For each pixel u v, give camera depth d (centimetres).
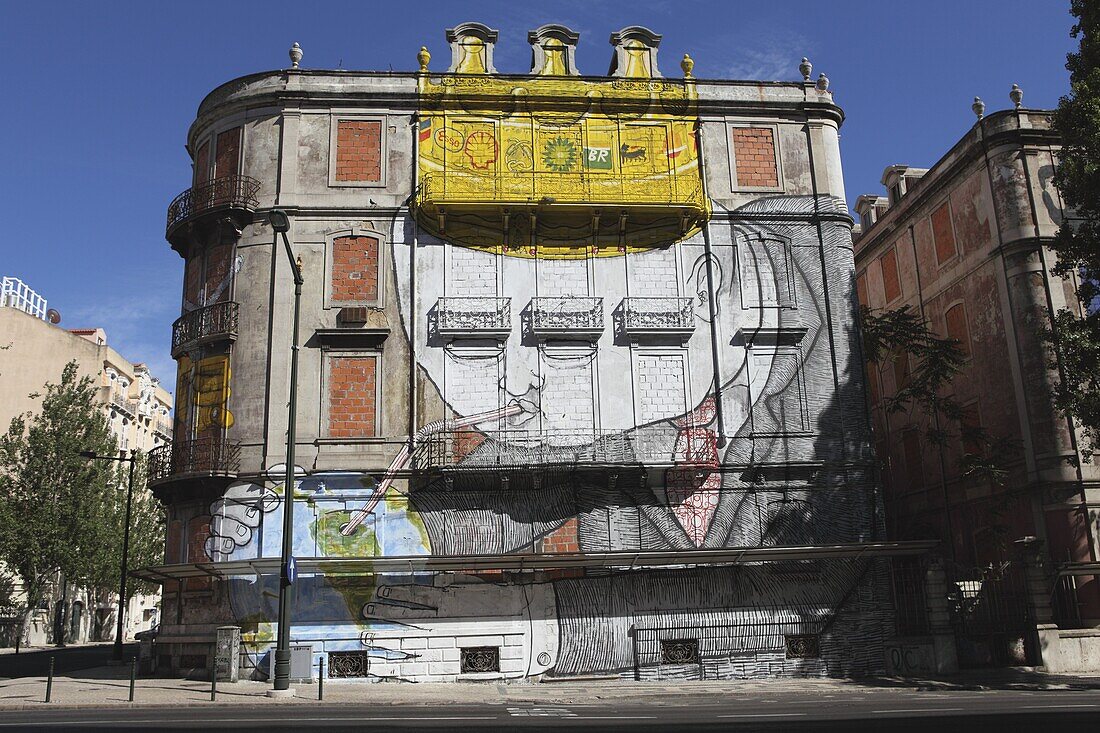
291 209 2709
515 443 2575
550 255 2733
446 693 2141
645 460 2572
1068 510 2798
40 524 4519
